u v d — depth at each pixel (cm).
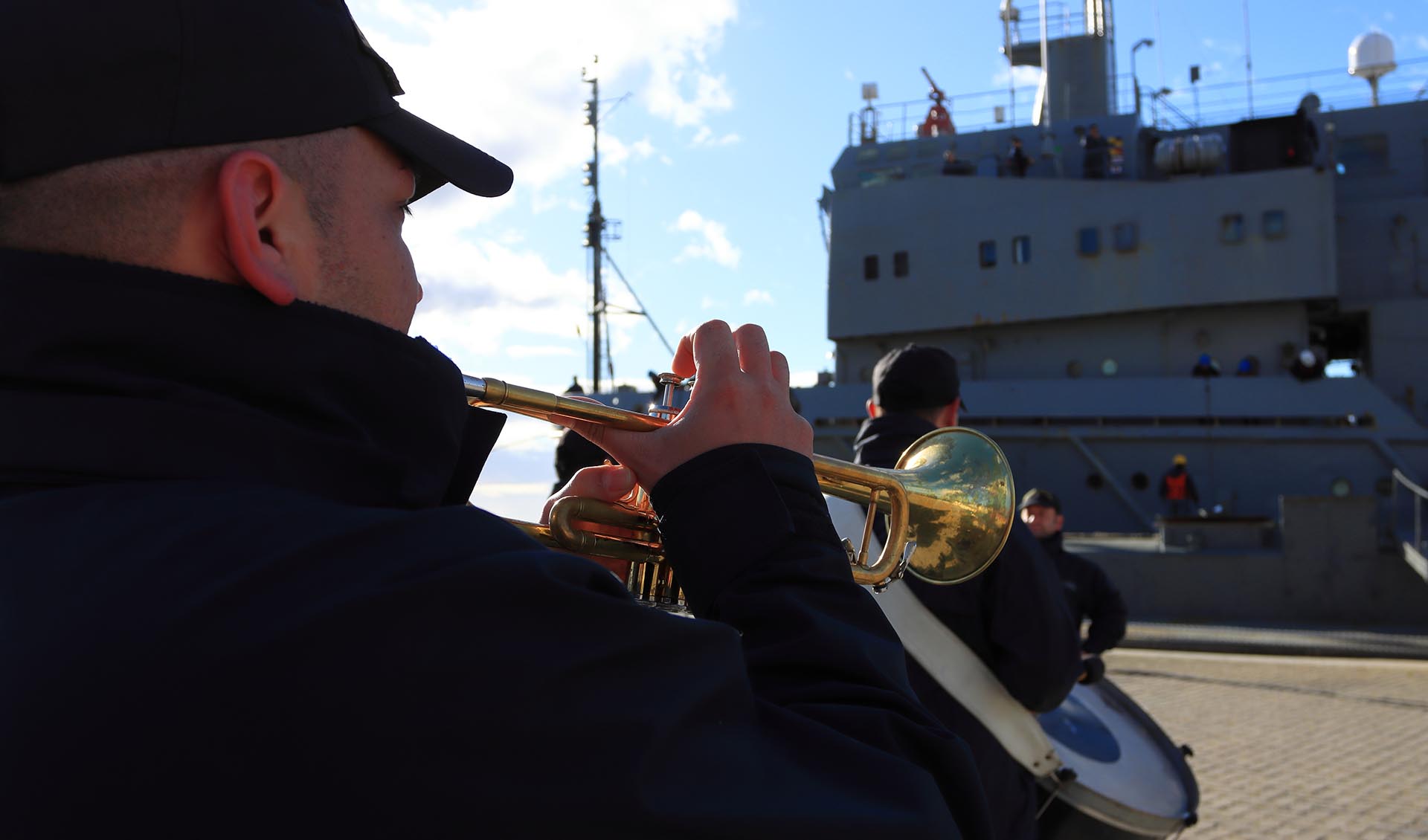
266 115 88
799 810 81
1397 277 1873
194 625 71
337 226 95
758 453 111
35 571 76
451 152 104
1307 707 911
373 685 71
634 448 118
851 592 109
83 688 70
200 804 69
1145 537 1593
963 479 198
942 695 286
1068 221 1875
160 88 83
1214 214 1789
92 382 80
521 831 71
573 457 357
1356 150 1955
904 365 317
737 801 78
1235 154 1892
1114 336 1884
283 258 91
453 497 111
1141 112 2122
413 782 70
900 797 87
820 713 96
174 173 85
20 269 80
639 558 148
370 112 96
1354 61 2244
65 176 83
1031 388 1850
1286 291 1748
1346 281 1892
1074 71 2220
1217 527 1464
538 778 72
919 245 1984
